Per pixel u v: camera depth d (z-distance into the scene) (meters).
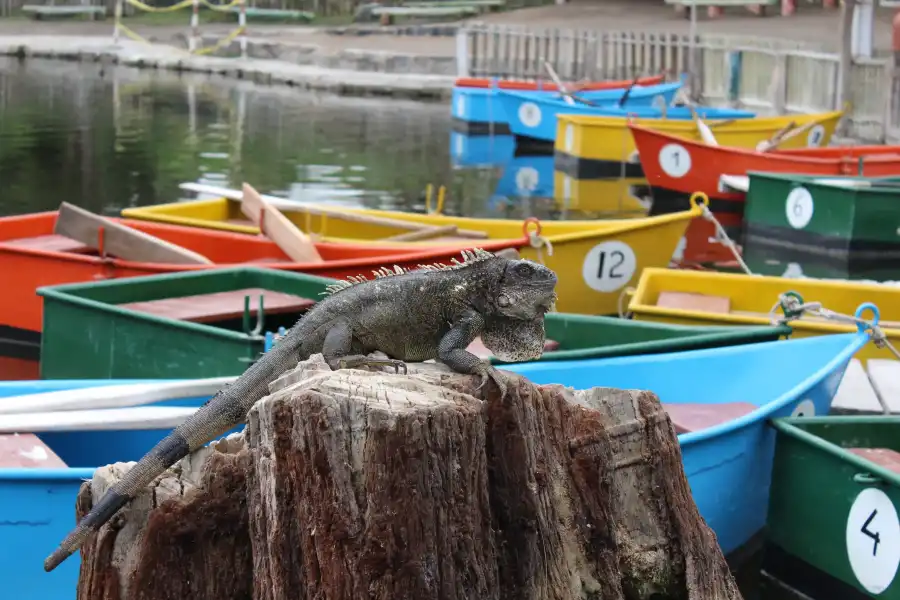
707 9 36.72
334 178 22.03
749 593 7.85
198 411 4.85
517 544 4.56
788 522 7.62
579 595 4.78
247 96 33.59
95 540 4.62
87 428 7.02
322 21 43.97
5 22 44.78
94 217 11.66
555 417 4.86
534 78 32.12
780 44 27.56
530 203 20.66
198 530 4.54
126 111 29.95
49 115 28.84
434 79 33.78
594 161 22.77
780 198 17.28
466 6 40.50
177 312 10.20
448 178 22.58
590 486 4.87
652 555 5.05
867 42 25.28
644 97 26.25
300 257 12.33
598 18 37.44
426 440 4.13
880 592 6.95
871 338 9.20
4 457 6.90
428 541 4.14
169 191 20.55
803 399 8.16
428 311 5.00
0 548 6.44
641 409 5.12
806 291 11.47
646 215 19.77
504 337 4.99
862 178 17.45
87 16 45.47
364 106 32.19
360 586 4.11
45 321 10.20
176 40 41.00
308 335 5.06
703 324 10.38
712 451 7.36
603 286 12.87
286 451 4.20
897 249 16.48
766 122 22.14
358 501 4.13
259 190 20.59
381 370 4.81
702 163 19.31
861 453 7.61
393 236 13.79
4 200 19.50
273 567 4.29
